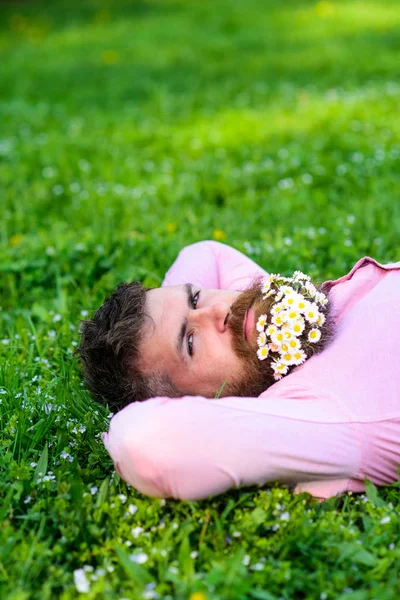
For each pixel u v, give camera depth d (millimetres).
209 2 15695
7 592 1907
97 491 2277
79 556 2039
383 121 6789
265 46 11281
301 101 7996
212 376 2414
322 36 11766
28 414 2656
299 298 2404
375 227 4414
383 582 1933
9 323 3609
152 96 8758
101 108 8430
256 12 14234
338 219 4520
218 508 2223
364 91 8125
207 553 1993
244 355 2396
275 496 2145
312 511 2158
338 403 2240
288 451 2137
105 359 2463
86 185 5602
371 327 2381
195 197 5211
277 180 5605
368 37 11383
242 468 2123
